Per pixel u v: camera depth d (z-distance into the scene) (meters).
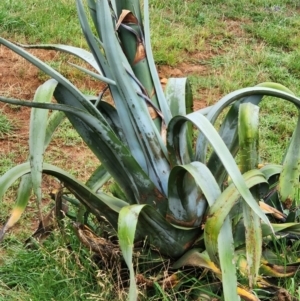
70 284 2.93
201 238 2.88
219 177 2.95
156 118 2.88
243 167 2.78
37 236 3.22
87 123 2.65
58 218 3.14
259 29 7.06
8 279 3.12
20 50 2.62
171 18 7.14
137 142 2.88
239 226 2.95
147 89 2.89
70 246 3.16
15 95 5.26
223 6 7.72
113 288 2.86
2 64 5.71
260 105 5.42
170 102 3.10
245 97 2.99
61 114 3.07
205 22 7.14
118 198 3.32
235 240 2.96
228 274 2.41
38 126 2.66
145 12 2.85
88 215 3.39
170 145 2.77
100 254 2.93
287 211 3.31
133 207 2.57
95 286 2.95
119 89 2.75
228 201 2.48
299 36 7.01
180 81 3.17
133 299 2.31
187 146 2.96
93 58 3.01
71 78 5.63
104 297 2.81
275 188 3.22
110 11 2.65
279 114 5.33
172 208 2.82
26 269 3.15
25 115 5.05
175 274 2.82
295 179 2.98
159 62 6.17
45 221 3.20
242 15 7.48
